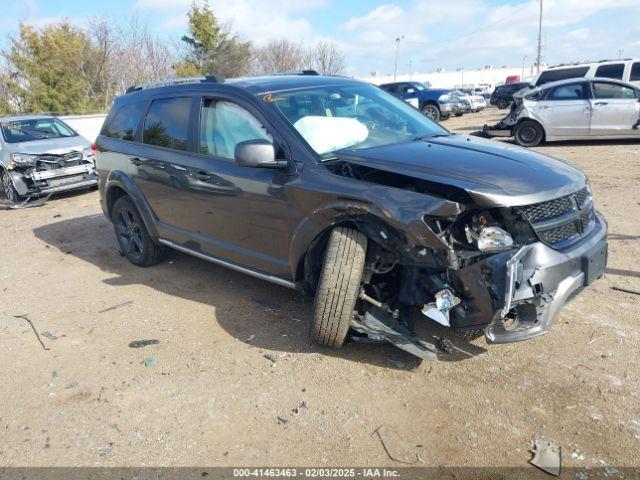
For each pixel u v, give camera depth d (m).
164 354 3.77
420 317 3.99
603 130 12.09
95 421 3.09
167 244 5.12
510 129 13.23
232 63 38.41
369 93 4.69
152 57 30.95
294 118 3.93
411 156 3.51
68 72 27.17
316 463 2.66
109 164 5.60
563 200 3.27
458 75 78.56
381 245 3.23
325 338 3.46
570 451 2.62
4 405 3.32
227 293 4.78
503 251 3.02
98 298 4.91
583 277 3.24
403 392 3.15
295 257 3.67
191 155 4.54
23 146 9.82
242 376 3.42
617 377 3.15
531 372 3.26
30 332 4.30
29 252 6.68
